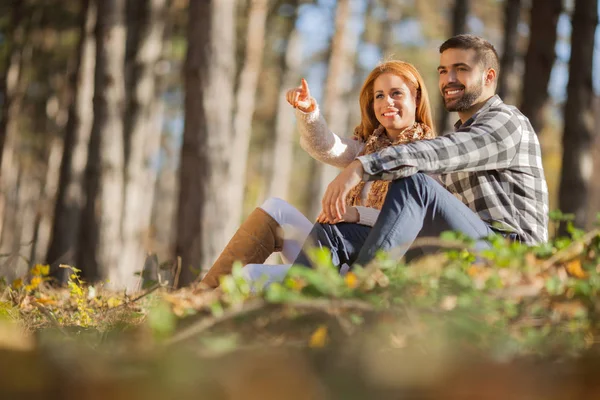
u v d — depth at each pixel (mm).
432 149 3576
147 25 16172
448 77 4160
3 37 22156
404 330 2143
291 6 23125
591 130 10359
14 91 21578
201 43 9539
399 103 4324
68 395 1652
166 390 1650
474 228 3502
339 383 1730
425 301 2328
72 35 23641
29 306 4227
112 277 11992
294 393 1665
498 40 25391
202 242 9328
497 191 3854
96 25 12516
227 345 1933
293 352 1942
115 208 12242
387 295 2396
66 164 14219
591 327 2287
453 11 13594
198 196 9391
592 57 10391
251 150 31016
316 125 4523
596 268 2805
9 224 27188
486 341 2080
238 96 20406
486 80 4152
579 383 1717
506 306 2377
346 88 27516
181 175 9523
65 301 4672
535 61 10984
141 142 16078
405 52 29188
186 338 2148
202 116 9469
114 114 12336
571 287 2535
